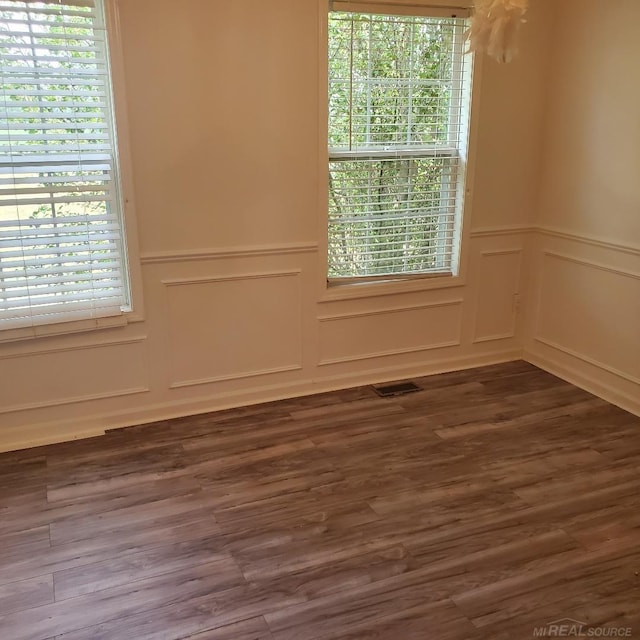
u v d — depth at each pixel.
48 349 3.04
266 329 3.46
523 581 2.17
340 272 3.61
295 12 3.07
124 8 2.78
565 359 3.83
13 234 2.82
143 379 3.27
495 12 1.97
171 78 2.94
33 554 2.32
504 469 2.88
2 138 2.71
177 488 2.73
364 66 3.32
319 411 3.44
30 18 2.65
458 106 3.60
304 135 3.25
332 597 2.10
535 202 3.90
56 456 2.99
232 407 3.48
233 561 2.28
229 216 3.22
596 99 3.39
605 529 2.45
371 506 2.60
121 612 2.04
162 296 3.19
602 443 3.10
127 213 3.00
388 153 3.50
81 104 2.80
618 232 3.36
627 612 2.03
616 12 3.21
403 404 3.52
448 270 3.85
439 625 1.98
